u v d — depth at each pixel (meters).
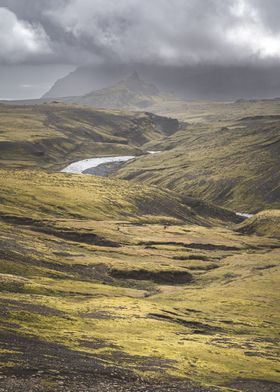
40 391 45.62
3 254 161.88
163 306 131.25
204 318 128.62
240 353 87.00
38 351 61.75
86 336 81.19
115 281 178.50
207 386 59.66
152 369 64.69
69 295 130.25
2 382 46.16
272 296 165.88
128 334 90.88
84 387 49.53
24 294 113.50
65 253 196.50
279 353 93.06
